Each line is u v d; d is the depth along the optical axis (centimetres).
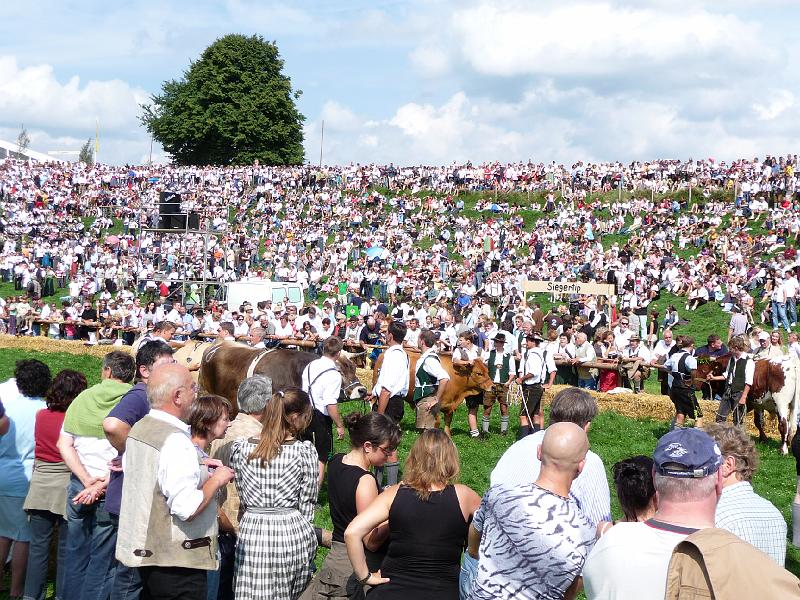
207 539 557
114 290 4384
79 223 5403
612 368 1828
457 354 1490
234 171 6241
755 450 529
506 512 437
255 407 684
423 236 5150
